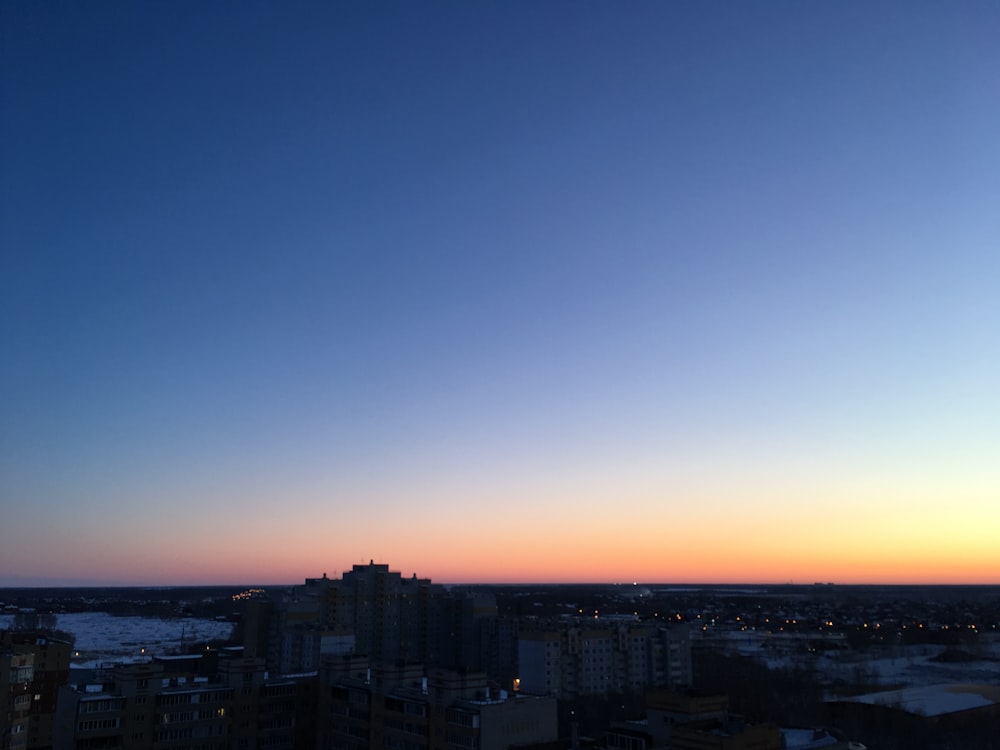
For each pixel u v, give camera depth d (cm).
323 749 15600
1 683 14075
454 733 12962
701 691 12194
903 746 19850
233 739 15662
